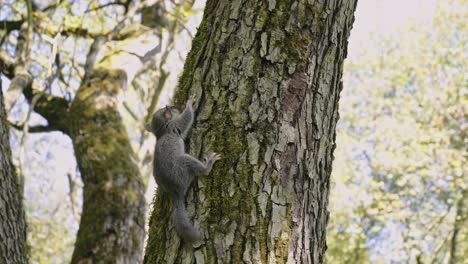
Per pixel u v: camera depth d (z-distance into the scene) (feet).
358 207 57.62
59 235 56.03
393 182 56.18
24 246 19.08
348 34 13.67
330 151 12.94
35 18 36.50
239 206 11.80
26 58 32.65
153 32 37.17
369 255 63.00
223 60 12.88
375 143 57.16
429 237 54.24
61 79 36.45
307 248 11.98
